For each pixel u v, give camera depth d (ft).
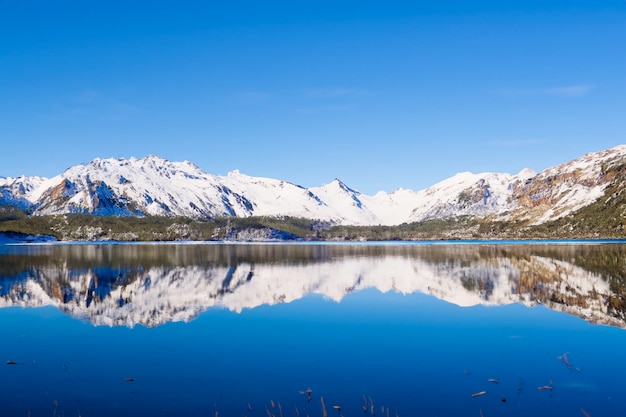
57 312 186.70
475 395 99.81
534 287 245.45
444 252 608.19
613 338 143.13
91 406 95.81
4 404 96.94
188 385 106.52
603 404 95.40
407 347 135.44
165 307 197.26
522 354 127.75
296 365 119.85
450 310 189.16
